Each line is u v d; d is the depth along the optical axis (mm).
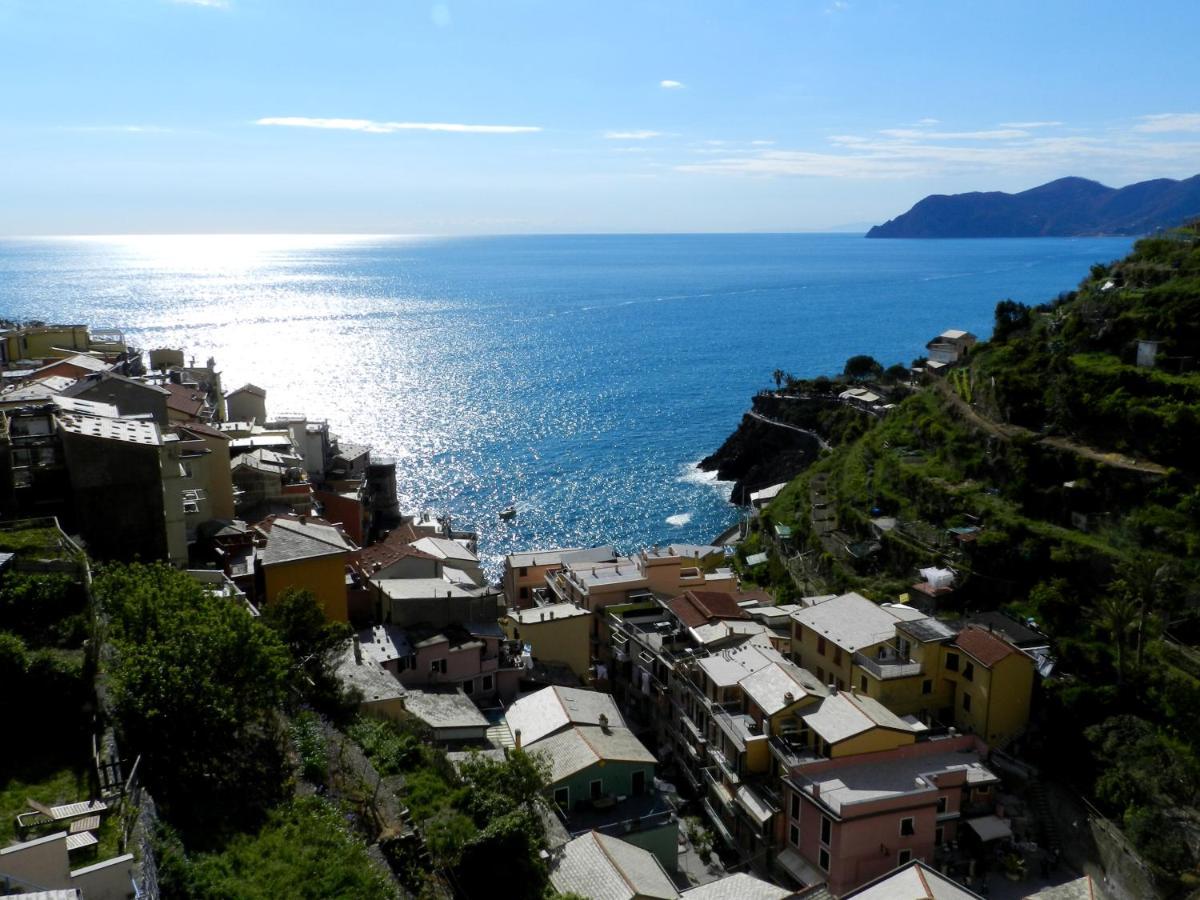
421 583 68500
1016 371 101500
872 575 90750
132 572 42531
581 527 136875
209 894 28359
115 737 31719
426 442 179625
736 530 131875
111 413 60375
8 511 50000
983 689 60750
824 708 58656
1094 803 57094
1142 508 77438
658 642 73688
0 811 27828
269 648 38156
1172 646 65688
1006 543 80125
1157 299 97750
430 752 46906
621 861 44781
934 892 41906
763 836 56125
